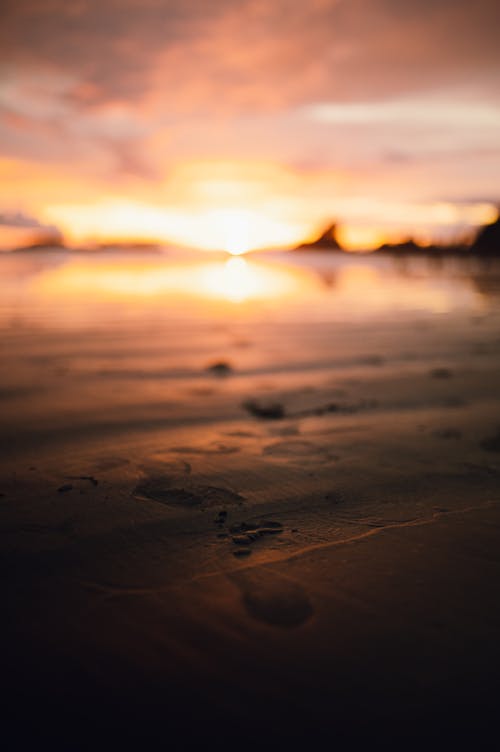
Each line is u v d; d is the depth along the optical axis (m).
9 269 8.92
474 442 1.13
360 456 1.05
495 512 0.81
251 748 0.43
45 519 0.78
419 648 0.52
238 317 3.58
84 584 0.62
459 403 1.46
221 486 0.90
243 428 1.23
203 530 0.75
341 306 4.39
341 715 0.45
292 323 3.30
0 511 0.80
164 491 0.88
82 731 0.44
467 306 4.43
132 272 9.16
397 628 0.55
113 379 1.75
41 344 2.40
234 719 0.45
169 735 0.43
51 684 0.48
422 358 2.17
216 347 2.42
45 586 0.62
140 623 0.56
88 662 0.51
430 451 1.08
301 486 0.91
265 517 0.79
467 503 0.84
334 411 1.38
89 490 0.88
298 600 0.60
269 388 1.64
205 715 0.45
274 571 0.65
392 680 0.49
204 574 0.64
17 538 0.72
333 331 2.96
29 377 1.75
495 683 0.49
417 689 0.48
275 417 1.32
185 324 3.20
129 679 0.49
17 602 0.59
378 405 1.44
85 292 5.23
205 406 1.42
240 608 0.58
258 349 2.38
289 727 0.44
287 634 0.54
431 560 0.68
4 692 0.47
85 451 1.07
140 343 2.50
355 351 2.34
